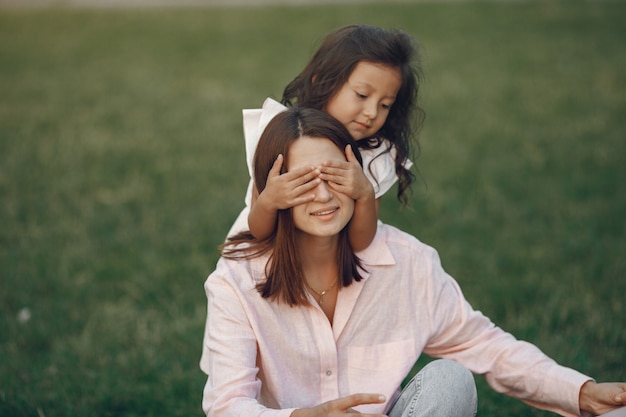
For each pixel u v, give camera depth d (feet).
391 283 7.70
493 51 36.73
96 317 14.34
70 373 12.10
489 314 14.12
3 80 33.65
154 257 16.98
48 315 14.37
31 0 51.72
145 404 11.30
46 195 20.90
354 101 9.04
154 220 19.19
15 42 40.32
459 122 27.30
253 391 6.97
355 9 46.09
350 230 7.42
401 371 7.63
